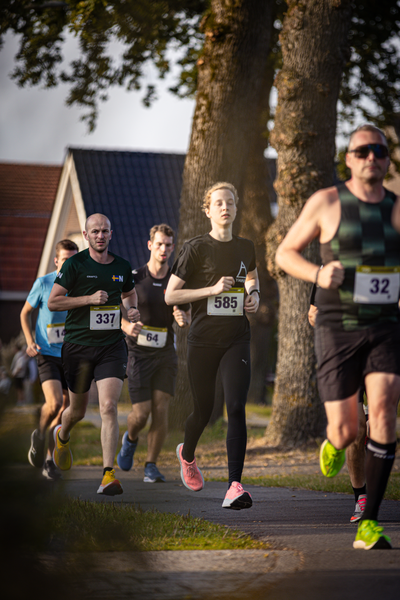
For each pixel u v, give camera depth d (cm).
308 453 2084
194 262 1014
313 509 1059
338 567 631
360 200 739
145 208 5012
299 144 2169
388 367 720
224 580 575
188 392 2492
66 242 1510
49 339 1474
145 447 2217
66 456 1220
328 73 2178
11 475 436
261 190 3916
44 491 462
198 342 1012
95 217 1230
